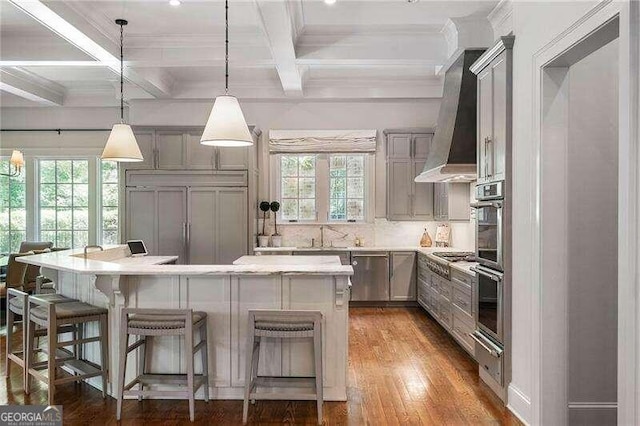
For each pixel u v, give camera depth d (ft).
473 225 20.51
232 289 11.51
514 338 10.94
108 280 11.59
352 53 16.39
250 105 23.63
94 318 11.56
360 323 19.53
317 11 14.28
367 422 10.34
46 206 24.82
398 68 20.48
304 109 23.57
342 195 24.13
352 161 24.11
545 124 9.62
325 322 11.43
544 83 9.62
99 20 14.73
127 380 11.75
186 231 21.57
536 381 9.79
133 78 18.93
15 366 13.89
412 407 11.14
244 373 11.56
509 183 11.10
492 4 13.74
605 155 9.98
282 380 11.23
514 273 10.96
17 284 17.93
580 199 9.99
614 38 8.07
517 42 10.78
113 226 24.77
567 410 9.66
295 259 15.24
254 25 15.49
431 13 14.38
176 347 11.69
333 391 11.46
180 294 11.55
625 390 6.95
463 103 15.17
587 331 10.02
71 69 20.16
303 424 10.26
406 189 22.68
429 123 23.45
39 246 22.12
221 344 11.57
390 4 13.76
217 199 21.66
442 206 21.43
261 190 23.68
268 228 23.80
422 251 21.02
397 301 22.39
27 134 24.47
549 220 9.64
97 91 23.70
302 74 20.16
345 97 22.48
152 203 21.70
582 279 10.02
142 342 11.27
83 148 24.40
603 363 10.00
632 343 6.80
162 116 23.32
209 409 11.03
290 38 14.40
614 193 10.00
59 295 13.39
